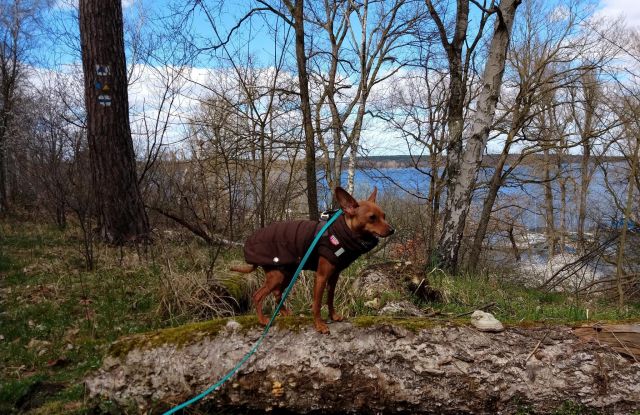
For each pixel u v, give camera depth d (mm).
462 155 4008
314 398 1271
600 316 2402
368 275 2484
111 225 3223
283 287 1429
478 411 1267
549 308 2602
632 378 1261
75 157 3500
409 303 2246
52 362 1637
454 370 1267
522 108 5102
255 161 3314
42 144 4289
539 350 1312
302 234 1311
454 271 3725
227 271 2381
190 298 2045
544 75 5402
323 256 1278
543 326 1411
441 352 1290
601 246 4297
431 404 1266
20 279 2494
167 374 1271
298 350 1291
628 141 4621
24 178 5176
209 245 2994
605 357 1295
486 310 2406
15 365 1606
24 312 2023
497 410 1266
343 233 1265
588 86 4602
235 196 3062
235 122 3516
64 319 1990
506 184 4824
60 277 2457
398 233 4426
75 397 1369
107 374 1286
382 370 1271
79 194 2980
